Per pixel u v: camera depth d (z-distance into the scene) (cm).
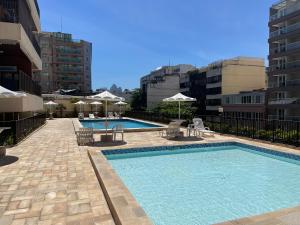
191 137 1352
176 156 1014
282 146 1061
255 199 572
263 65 5691
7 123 1096
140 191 624
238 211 510
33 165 739
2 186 555
